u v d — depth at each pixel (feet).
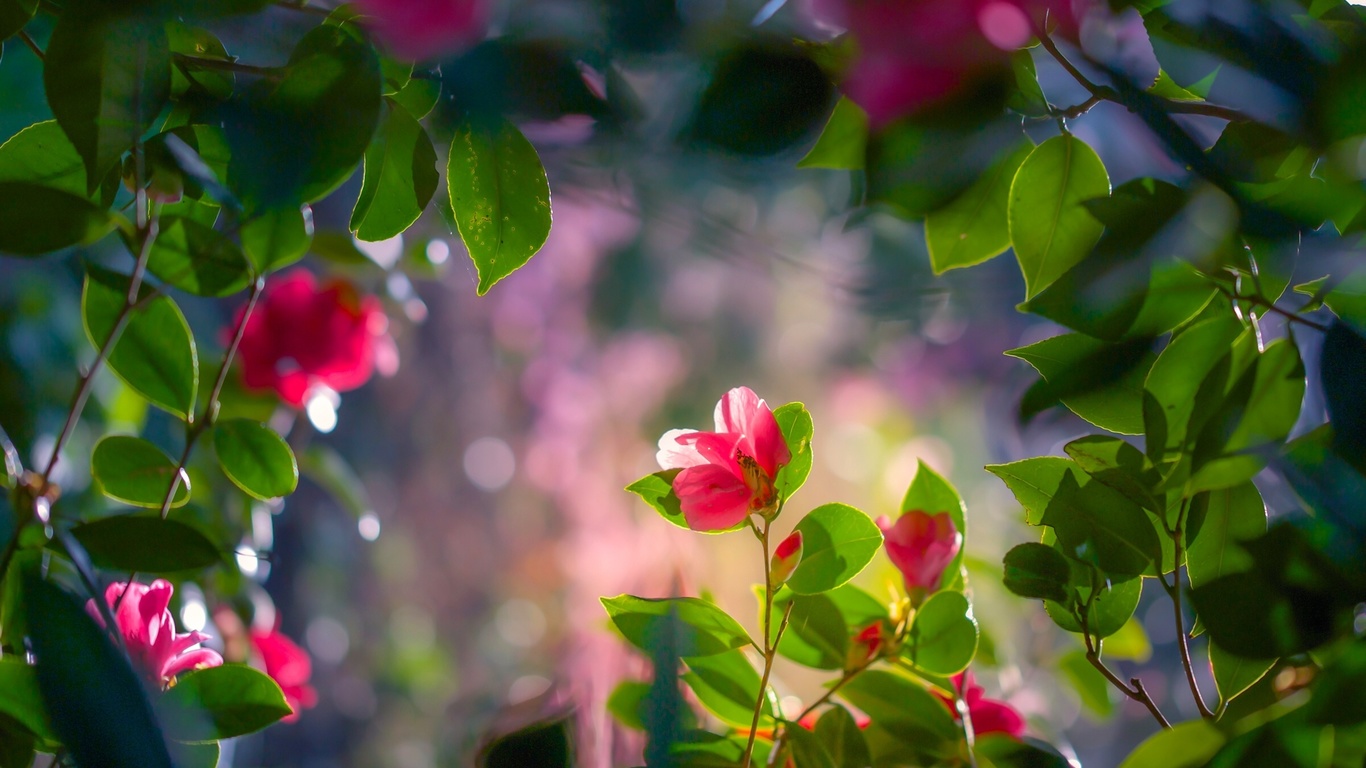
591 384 15.40
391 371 5.53
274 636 4.87
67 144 3.92
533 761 4.28
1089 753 7.44
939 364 13.03
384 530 12.89
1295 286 3.87
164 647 4.05
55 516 3.98
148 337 4.10
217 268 4.06
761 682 4.02
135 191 3.91
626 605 4.05
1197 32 3.69
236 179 3.76
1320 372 3.66
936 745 4.17
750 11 3.78
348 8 3.84
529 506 14.49
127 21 3.74
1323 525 3.65
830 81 3.81
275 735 10.42
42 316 5.18
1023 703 5.19
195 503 4.87
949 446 13.38
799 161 4.02
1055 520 3.92
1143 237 3.72
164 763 3.75
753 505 3.95
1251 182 3.76
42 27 4.19
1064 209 3.89
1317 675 3.68
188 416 4.14
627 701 4.36
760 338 15.23
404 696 11.92
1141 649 4.95
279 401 5.31
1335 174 3.66
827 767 4.06
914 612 4.18
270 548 5.07
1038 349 3.91
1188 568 3.85
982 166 3.84
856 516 4.03
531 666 12.16
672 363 15.60
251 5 3.79
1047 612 4.05
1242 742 3.59
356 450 12.87
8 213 3.80
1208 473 3.59
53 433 5.08
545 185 3.89
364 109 3.71
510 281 14.34
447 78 3.81
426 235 5.36
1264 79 3.68
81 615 3.75
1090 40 3.83
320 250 5.01
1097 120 4.06
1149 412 3.74
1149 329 3.78
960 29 3.72
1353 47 3.63
